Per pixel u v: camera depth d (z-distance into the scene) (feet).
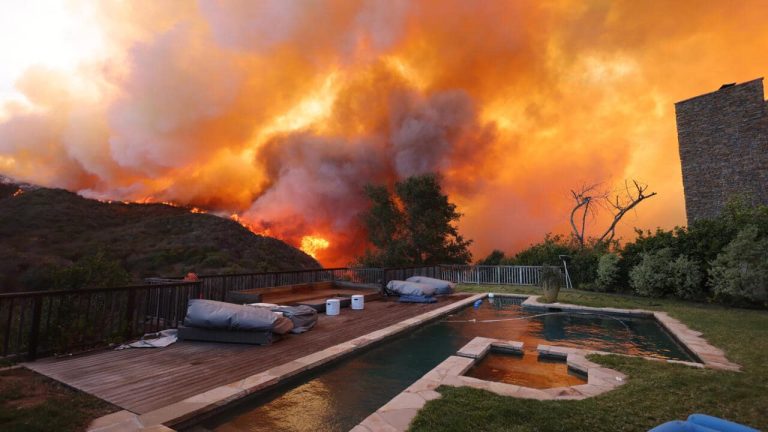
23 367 14.39
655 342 22.86
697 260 37.37
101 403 11.06
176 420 10.13
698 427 5.65
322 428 10.81
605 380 13.74
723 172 58.18
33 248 81.35
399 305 34.27
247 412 11.90
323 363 16.06
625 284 44.83
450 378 13.85
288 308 22.90
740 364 15.60
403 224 82.84
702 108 61.21
